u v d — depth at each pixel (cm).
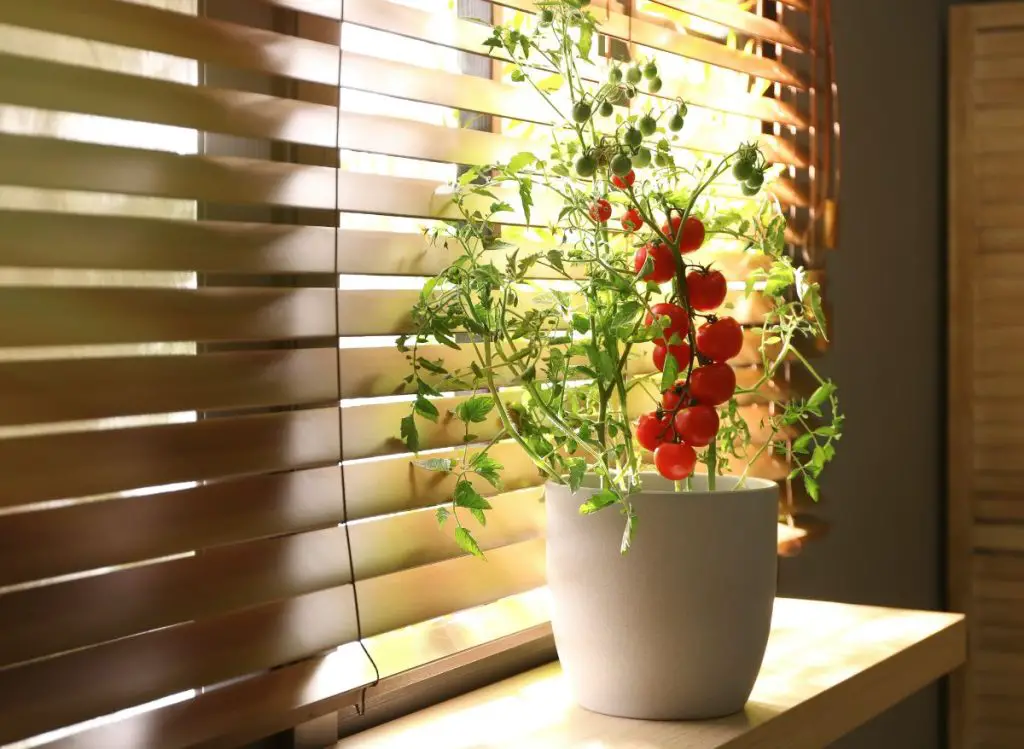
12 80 73
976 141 235
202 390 85
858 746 202
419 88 105
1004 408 234
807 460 175
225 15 91
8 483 74
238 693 89
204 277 94
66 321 76
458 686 115
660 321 94
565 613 102
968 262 235
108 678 80
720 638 98
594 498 93
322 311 94
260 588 89
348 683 95
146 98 81
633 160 95
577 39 123
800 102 170
